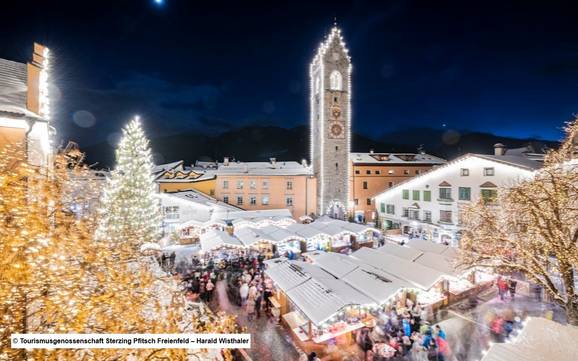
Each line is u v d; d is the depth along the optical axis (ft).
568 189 37.86
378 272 62.13
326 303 45.88
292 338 49.70
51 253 18.30
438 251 75.51
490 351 25.88
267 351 46.34
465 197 107.55
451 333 51.13
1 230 16.76
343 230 103.19
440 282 62.80
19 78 48.60
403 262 65.16
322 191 167.53
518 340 26.81
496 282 70.33
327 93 168.04
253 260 82.94
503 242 46.62
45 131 42.24
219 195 164.45
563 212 38.52
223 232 93.09
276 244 93.76
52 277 17.72
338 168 170.09
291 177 168.14
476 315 57.21
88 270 21.59
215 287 68.95
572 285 38.19
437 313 58.03
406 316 52.54
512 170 93.15
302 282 53.57
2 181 18.30
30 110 43.39
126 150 82.12
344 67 170.81
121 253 27.71
